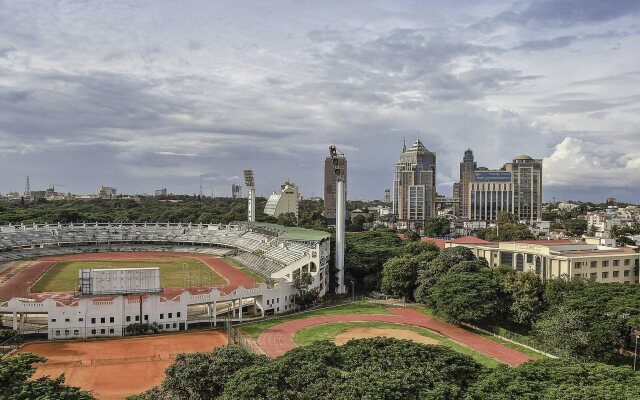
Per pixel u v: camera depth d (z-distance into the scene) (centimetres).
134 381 9500
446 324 13950
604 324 10394
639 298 11406
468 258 16450
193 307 15000
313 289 16125
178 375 6662
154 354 11156
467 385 6681
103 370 10081
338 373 6431
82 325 12456
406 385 6047
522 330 13362
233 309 14112
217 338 12450
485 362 10638
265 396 5909
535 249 18012
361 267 19238
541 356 11062
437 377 6462
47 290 16875
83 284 12875
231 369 6788
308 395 5975
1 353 10944
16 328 12269
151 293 13238
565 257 16475
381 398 5766
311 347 7288
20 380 6262
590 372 6606
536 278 13662
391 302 16838
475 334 12950
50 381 6369
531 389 6253
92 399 6306
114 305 12675
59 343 11925
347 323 13975
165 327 13100
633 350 11425
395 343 7419
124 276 13088
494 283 13400
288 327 13500
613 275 17050
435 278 15688
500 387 6369
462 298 12975
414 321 14275
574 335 10300
